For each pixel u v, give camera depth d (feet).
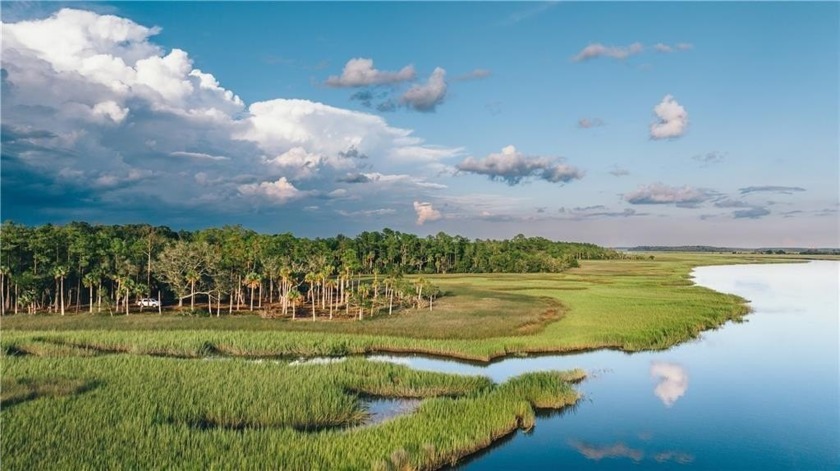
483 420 113.09
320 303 336.29
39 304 304.71
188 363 152.66
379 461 91.15
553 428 120.26
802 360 181.57
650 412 130.52
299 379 138.10
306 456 93.30
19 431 101.60
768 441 114.42
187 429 104.01
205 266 315.58
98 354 175.83
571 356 186.29
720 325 247.09
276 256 343.87
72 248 304.30
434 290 326.85
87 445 96.58
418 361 178.29
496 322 234.38
